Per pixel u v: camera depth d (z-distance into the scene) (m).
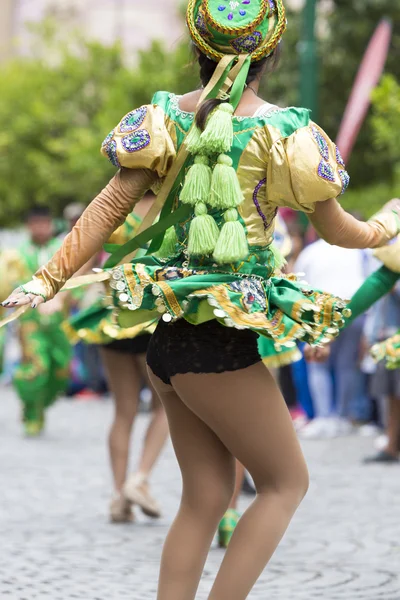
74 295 23.34
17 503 14.87
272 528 7.12
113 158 7.34
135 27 72.69
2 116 55.28
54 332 23.22
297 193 7.07
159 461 19.48
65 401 33.19
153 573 10.75
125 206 7.36
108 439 14.00
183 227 7.43
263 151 7.14
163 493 15.84
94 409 30.42
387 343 9.73
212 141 7.05
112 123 47.72
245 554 7.07
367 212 35.81
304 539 12.57
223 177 7.08
